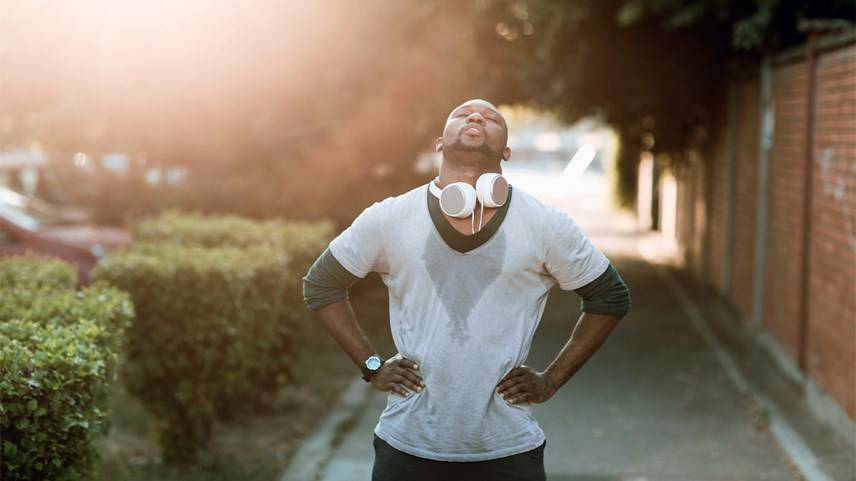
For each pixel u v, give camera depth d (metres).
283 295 7.79
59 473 3.73
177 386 6.26
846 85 7.41
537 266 3.28
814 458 6.68
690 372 9.55
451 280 3.24
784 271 9.65
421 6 11.37
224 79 11.15
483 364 3.22
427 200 3.29
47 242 11.40
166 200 12.02
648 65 14.19
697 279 15.93
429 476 3.29
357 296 13.45
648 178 23.92
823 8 10.09
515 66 14.41
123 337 4.86
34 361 3.55
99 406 4.12
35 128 11.61
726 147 13.57
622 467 6.52
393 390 3.30
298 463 6.50
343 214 11.79
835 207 7.66
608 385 8.96
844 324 7.28
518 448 3.29
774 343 10.11
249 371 7.15
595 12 13.44
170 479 6.13
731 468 6.50
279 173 11.59
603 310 3.36
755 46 10.91
